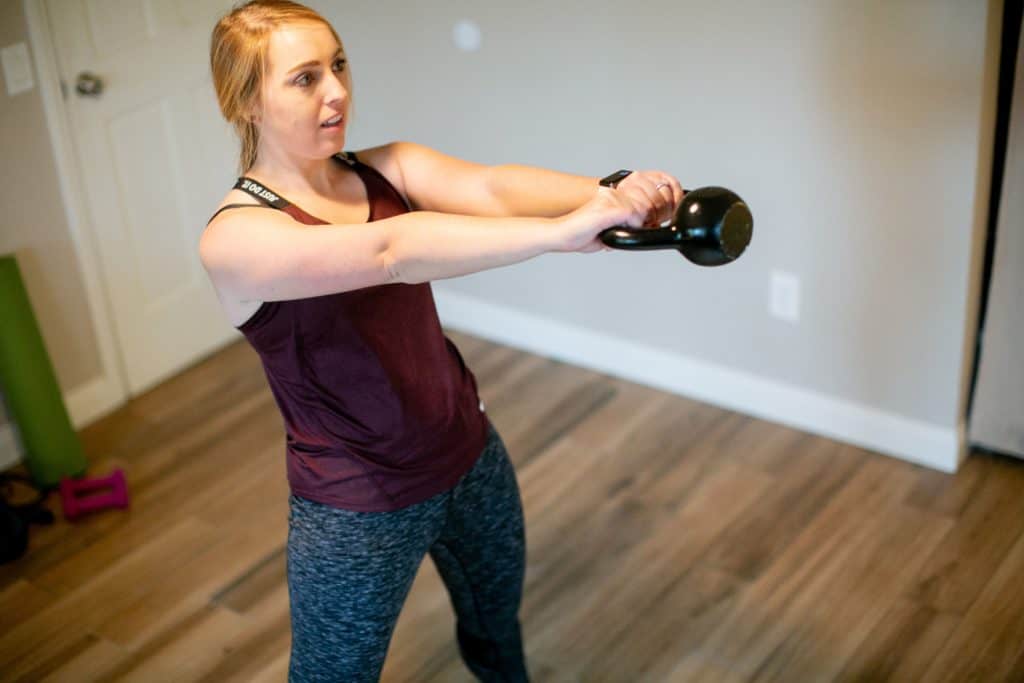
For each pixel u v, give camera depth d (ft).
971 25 7.91
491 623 6.93
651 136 9.91
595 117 10.14
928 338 9.20
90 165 10.65
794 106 9.00
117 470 10.11
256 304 5.27
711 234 4.34
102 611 8.91
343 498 5.68
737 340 10.34
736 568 8.73
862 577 8.52
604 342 11.23
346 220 5.54
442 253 4.70
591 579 8.75
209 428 11.07
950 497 9.26
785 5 8.68
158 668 8.33
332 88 5.10
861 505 9.27
